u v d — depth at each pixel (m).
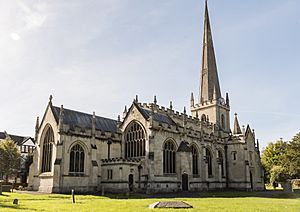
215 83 102.62
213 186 79.50
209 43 107.19
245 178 82.81
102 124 70.31
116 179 58.28
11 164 77.12
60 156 55.53
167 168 65.19
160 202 28.61
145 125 64.12
